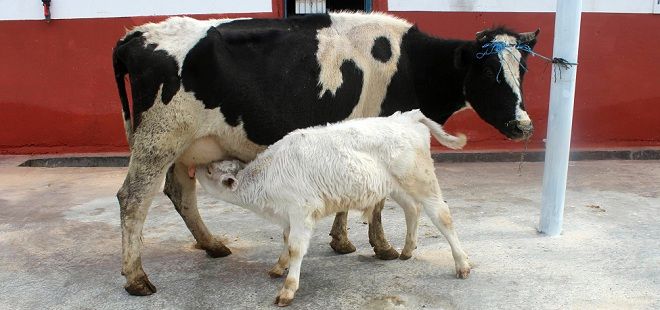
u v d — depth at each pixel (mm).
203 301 3541
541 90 8406
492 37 4043
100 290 3732
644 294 3539
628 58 8531
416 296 3551
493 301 3469
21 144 8359
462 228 4895
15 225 5195
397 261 4156
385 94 4258
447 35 8180
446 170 7457
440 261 4141
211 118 3729
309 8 8633
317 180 3426
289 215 3482
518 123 4020
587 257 4164
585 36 8406
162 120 3621
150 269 4078
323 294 3598
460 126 8445
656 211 5371
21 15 8039
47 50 8125
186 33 3703
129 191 3623
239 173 3670
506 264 4047
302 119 3957
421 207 4160
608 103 8625
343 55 4039
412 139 3631
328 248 4484
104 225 5188
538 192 6203
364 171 3475
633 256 4172
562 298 3494
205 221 5234
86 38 8086
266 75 3809
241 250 4469
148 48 3639
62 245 4648
